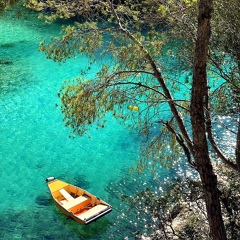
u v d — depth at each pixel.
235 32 11.41
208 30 9.20
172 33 12.33
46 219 16.86
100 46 12.03
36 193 18.61
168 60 12.85
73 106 11.63
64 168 20.72
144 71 11.72
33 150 22.16
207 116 11.91
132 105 12.30
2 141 22.89
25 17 42.75
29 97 27.72
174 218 15.67
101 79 11.84
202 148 10.19
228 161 12.30
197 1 11.84
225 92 12.92
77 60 33.09
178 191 15.25
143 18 12.42
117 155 21.61
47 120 25.00
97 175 20.12
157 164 20.28
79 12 12.25
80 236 15.96
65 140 22.98
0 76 30.58
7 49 35.94
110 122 24.38
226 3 11.55
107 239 15.84
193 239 14.20
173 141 13.33
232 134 21.62
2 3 16.45
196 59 9.48
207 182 10.36
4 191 18.73
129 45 11.85
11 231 16.19
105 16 12.82
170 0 12.38
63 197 18.05
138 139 22.77
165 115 24.28
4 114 25.58
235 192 14.59
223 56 11.98
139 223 16.44
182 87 23.28
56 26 41.00
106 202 18.03
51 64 32.75
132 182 19.39
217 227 10.45
